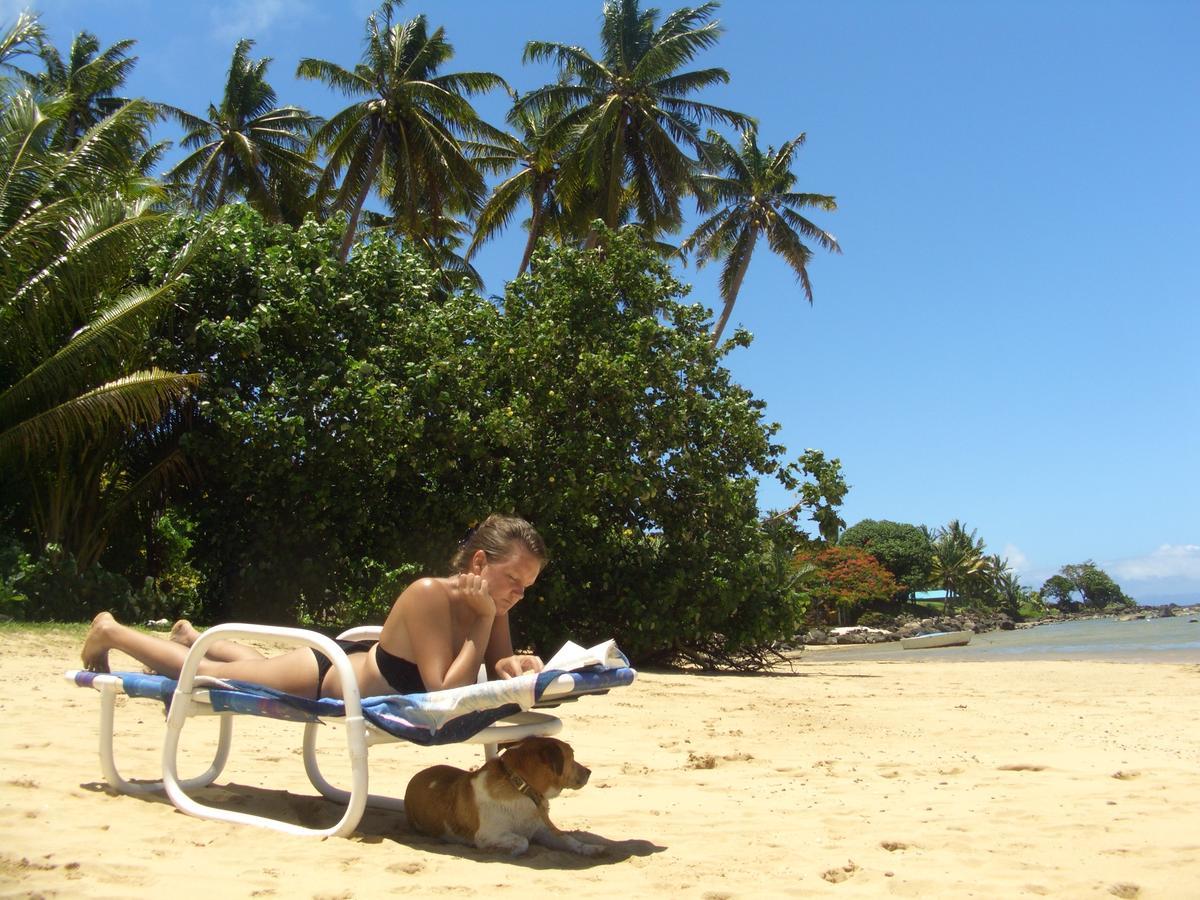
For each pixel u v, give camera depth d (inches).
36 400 550.0
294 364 621.0
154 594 596.7
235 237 628.7
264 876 120.7
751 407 700.7
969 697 429.1
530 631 643.5
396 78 1072.8
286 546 629.9
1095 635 1820.9
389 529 627.5
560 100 1115.9
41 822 138.5
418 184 1101.1
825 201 1408.7
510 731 143.8
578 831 162.6
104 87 1268.5
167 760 154.9
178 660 163.5
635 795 198.2
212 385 610.2
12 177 543.2
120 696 281.6
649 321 641.6
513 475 627.2
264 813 158.6
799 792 202.1
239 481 604.4
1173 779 211.3
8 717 237.9
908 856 145.5
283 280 619.2
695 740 282.5
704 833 161.3
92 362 546.0
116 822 142.0
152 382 541.0
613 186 1071.6
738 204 1414.9
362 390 599.2
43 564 523.8
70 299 549.0
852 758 251.4
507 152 1267.2
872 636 2037.4
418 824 151.6
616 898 120.2
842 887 128.5
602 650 142.3
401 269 670.5
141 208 611.8
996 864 140.6
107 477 652.7
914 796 196.5
